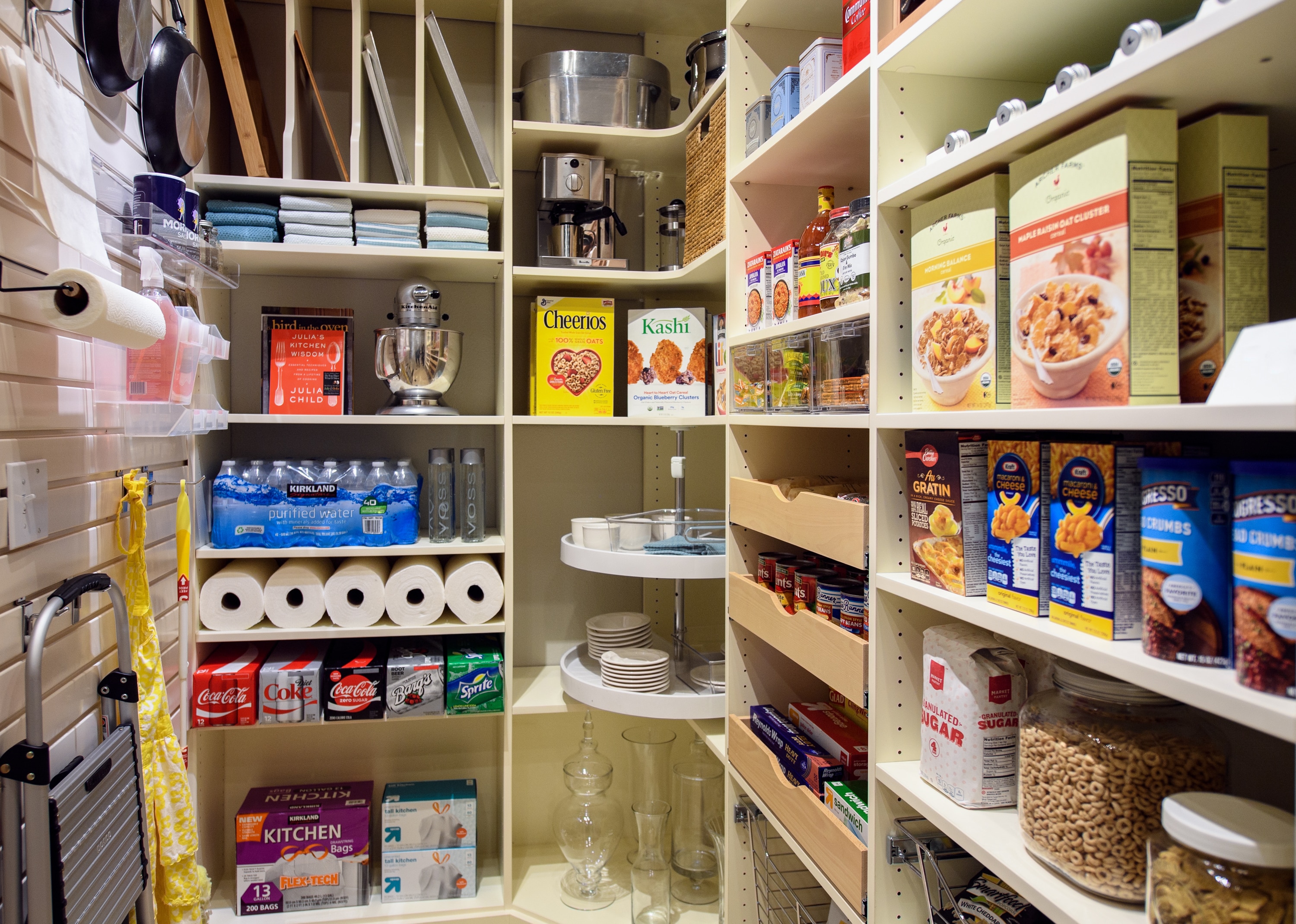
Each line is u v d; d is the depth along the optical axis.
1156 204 0.73
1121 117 0.73
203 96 1.70
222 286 1.70
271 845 1.99
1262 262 0.73
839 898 1.22
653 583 2.43
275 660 1.98
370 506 1.97
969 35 1.01
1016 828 0.94
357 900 2.01
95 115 1.35
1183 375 0.76
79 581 1.14
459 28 2.33
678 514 2.04
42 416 1.15
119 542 1.35
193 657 1.88
